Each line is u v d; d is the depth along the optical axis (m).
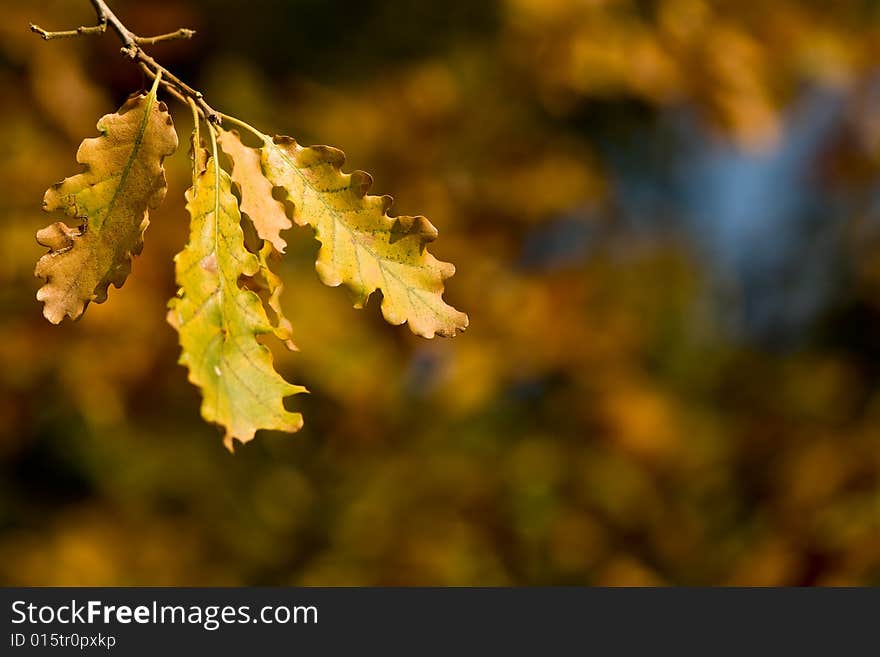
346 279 1.27
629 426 4.76
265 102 4.12
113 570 4.34
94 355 3.76
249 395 1.13
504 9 4.12
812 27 3.91
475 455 4.77
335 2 4.52
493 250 4.38
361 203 1.29
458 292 4.30
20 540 4.46
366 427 4.34
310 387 4.11
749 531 4.95
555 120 4.55
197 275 1.16
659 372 5.32
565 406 4.84
